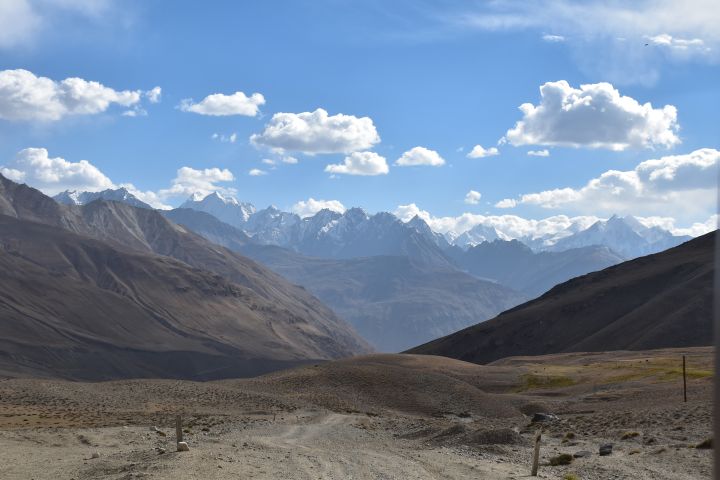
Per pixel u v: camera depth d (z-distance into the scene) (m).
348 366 156.38
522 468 45.00
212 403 117.56
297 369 169.62
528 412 121.94
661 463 44.59
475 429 65.75
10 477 40.28
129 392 126.38
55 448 56.47
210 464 39.94
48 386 125.50
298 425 83.75
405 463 46.03
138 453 47.88
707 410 70.12
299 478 37.78
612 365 195.38
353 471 41.75
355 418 99.12
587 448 55.56
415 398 133.12
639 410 83.94
